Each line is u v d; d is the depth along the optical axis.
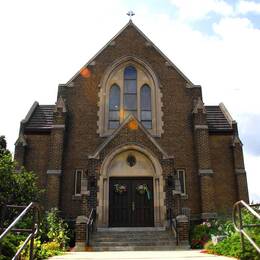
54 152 21.42
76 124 22.69
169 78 24.11
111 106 23.50
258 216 6.96
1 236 6.18
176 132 22.84
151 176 20.23
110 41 24.78
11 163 18.08
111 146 20.06
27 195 17.53
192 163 22.17
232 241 10.92
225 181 22.20
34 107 24.38
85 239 16.39
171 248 16.00
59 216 20.20
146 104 23.70
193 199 21.39
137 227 19.31
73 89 23.47
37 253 10.23
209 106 25.66
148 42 24.97
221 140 23.22
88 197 18.59
